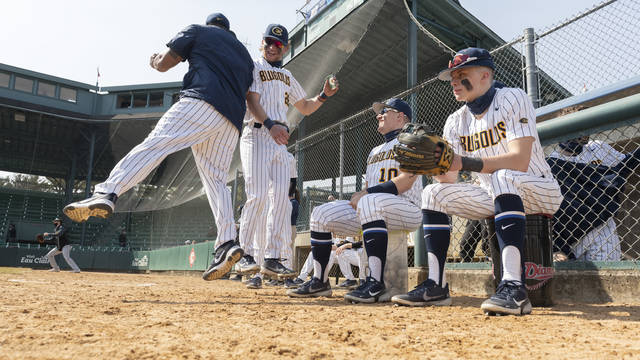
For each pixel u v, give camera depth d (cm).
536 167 211
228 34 246
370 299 235
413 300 215
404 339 123
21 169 2580
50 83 2252
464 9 875
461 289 370
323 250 283
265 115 301
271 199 326
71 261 1061
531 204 211
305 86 1105
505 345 116
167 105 2348
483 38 952
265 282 512
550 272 227
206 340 116
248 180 325
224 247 225
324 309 199
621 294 273
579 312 199
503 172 191
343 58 967
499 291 184
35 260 1745
